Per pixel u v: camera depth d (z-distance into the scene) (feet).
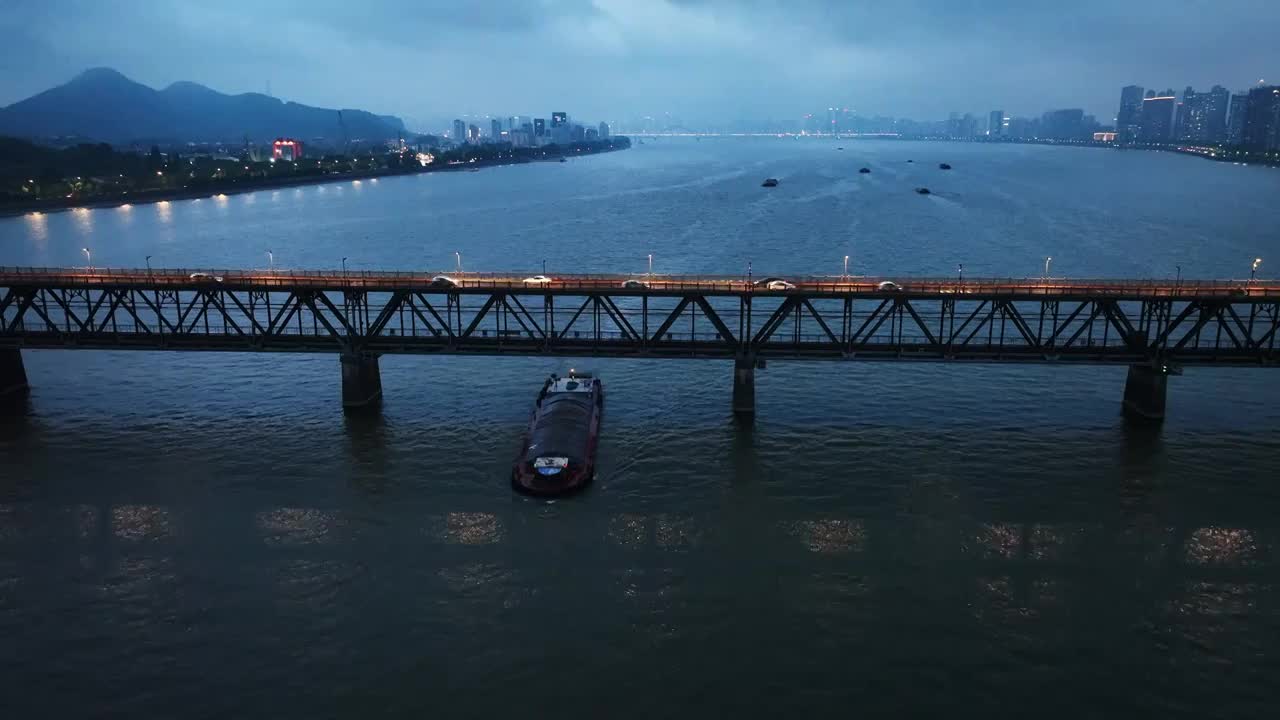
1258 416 278.26
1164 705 147.23
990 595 177.78
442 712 146.51
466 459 245.45
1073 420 276.00
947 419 277.64
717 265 594.24
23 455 248.93
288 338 286.05
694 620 170.30
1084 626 167.84
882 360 272.72
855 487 226.17
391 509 214.90
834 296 271.69
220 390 312.09
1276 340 370.12
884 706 147.64
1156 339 269.23
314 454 249.55
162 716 145.59
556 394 281.33
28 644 163.43
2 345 283.79
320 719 145.18
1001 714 145.48
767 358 277.44
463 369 337.72
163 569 188.14
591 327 406.41
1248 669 155.63
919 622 169.27
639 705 147.95
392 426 272.72
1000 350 271.08
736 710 146.82
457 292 279.49
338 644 163.63
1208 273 548.31
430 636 165.68
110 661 159.02
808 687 151.94
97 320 431.43
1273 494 220.43
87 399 301.84
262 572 186.80
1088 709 146.51
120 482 230.68
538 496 221.25
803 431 267.18
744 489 225.35
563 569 187.93
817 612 172.55
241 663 158.51
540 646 162.91
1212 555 191.93
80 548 196.54
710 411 286.66
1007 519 208.33
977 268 572.51
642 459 245.24
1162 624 168.14
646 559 191.62
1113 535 200.54
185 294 493.36
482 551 195.00
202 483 229.86
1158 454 246.88
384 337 288.71
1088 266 577.84
